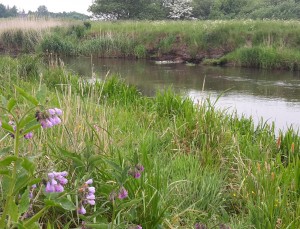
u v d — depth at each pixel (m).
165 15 46.66
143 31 24.42
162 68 18.58
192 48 21.53
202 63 20.16
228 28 22.05
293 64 17.75
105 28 26.53
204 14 48.59
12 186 1.99
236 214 3.88
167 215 3.29
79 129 4.21
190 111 6.79
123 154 4.12
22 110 3.94
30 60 11.59
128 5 45.06
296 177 4.22
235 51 20.12
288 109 10.46
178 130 5.84
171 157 4.69
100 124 4.60
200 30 22.48
